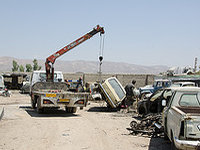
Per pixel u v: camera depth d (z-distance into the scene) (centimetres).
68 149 743
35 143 798
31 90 1716
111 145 808
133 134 976
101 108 1941
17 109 1659
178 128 630
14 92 3597
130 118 1420
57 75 1961
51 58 1878
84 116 1462
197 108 725
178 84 2145
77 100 1422
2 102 2200
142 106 1370
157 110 1273
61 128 1051
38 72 1923
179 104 796
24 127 1055
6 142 804
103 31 2000
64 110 1742
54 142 817
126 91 1697
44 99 1384
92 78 3856
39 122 1187
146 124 1041
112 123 1230
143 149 773
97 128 1081
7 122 1168
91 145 798
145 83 3816
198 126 605
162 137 942
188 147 598
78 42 1956
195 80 2430
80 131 1002
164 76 2578
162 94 1181
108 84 1709
